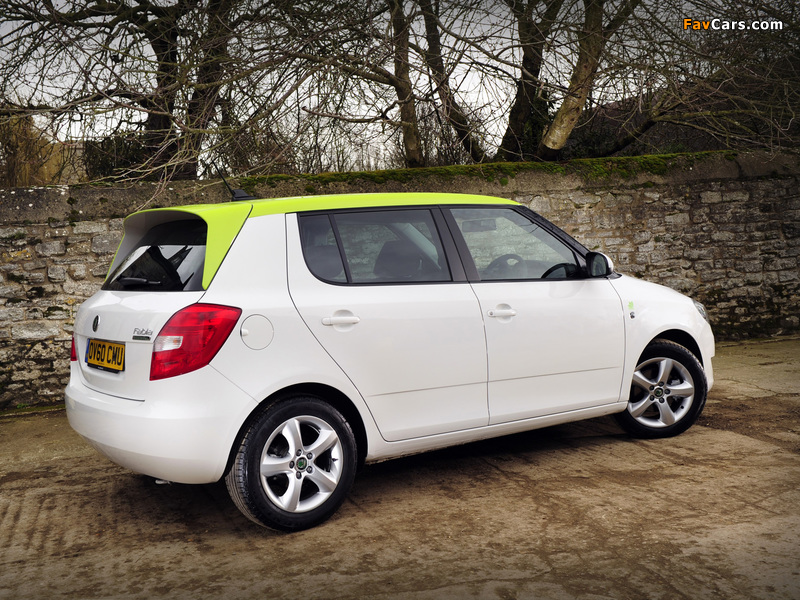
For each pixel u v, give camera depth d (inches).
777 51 318.0
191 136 274.4
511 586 108.7
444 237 157.8
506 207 170.7
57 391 271.4
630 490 150.3
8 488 175.5
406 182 300.2
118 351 132.7
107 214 273.0
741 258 343.6
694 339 190.9
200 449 123.3
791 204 348.2
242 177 286.2
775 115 329.4
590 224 324.2
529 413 161.2
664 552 118.3
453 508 145.5
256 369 128.5
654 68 278.7
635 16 280.5
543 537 127.4
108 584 116.5
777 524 128.3
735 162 339.9
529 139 397.1
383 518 141.7
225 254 132.3
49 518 151.5
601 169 324.5
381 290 144.9
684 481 154.6
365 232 148.6
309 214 144.3
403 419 145.6
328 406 137.2
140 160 327.3
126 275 145.6
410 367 145.0
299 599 107.7
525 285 163.5
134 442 124.0
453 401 150.9
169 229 145.6
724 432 194.1
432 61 279.3
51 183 339.9
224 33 278.1
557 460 175.6
